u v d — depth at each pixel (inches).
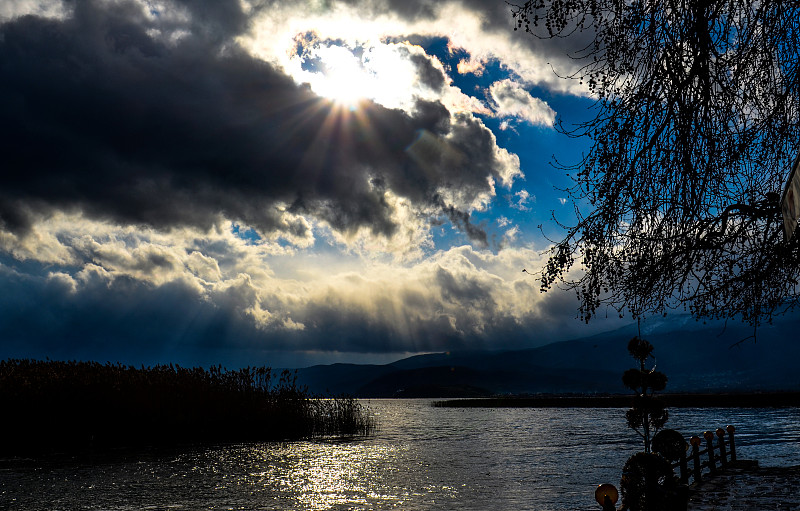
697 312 324.2
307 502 671.8
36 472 879.1
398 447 1298.0
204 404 1263.5
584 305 317.7
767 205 303.7
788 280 320.2
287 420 1390.3
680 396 4729.3
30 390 1109.7
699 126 289.1
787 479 678.5
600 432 1833.2
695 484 653.3
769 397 4315.9
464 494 720.3
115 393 1184.8
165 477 836.6
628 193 299.3
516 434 1795.0
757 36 281.7
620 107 297.1
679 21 285.0
